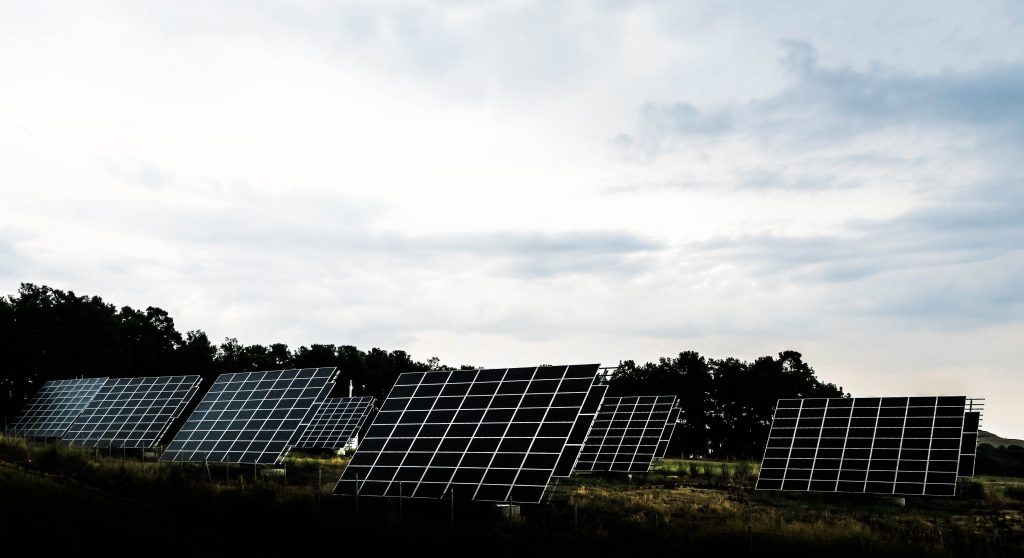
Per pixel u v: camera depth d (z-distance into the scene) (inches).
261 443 2287.2
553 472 1416.1
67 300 4788.4
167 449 2518.5
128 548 1190.9
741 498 2161.7
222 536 1333.7
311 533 1343.5
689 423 6437.0
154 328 5442.9
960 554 1250.0
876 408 2230.6
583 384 1550.2
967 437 2234.3
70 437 3201.3
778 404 2396.7
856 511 1898.4
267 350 6815.9
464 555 1209.4
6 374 4345.5
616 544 1277.1
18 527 1248.2
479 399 1676.9
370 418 6540.4
